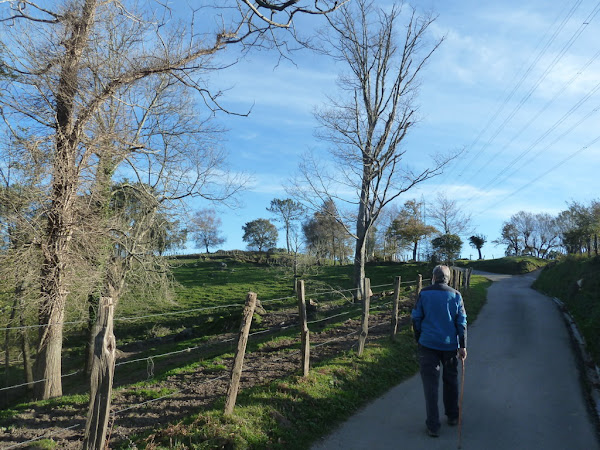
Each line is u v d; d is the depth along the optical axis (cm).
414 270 4003
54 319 1016
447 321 545
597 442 498
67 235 1034
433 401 524
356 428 554
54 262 1016
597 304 1327
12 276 1047
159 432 499
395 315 994
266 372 807
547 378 758
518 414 587
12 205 1030
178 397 697
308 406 586
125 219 1599
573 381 738
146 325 2627
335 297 2838
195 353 1584
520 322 1407
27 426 643
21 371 1912
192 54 969
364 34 2230
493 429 538
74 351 2139
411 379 784
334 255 5828
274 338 1318
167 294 1761
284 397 590
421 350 549
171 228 1695
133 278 1599
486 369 821
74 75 1029
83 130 1063
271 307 2697
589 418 570
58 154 1016
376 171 2225
